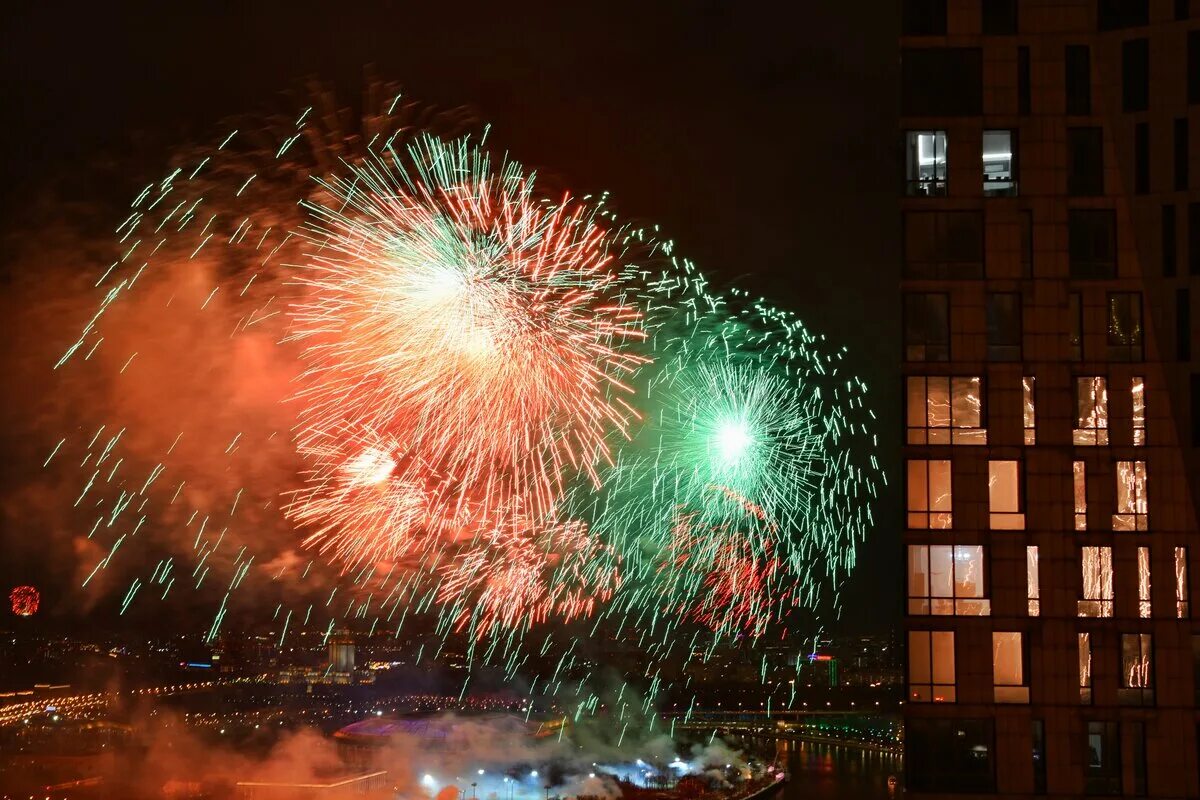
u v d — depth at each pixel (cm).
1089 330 6425
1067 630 6209
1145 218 6462
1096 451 6331
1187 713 6116
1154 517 6266
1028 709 6162
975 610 6262
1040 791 6119
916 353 6462
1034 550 6284
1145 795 6088
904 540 6334
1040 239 6494
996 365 6419
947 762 6181
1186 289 6378
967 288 6481
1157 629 6188
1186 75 6469
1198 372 6325
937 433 6397
